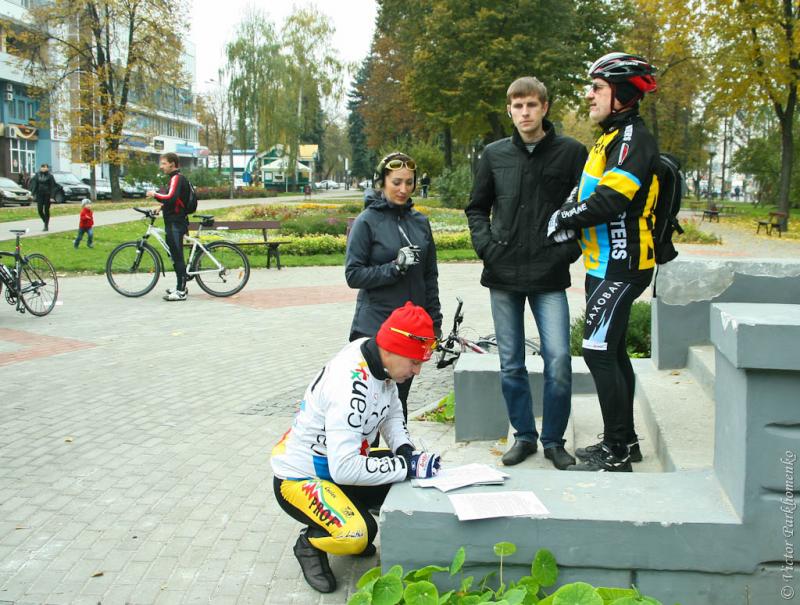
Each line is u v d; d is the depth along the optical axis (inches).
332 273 615.5
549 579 107.6
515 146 154.3
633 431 154.8
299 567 136.7
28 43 1491.1
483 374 201.2
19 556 141.0
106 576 133.9
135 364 296.0
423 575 108.9
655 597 108.9
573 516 108.5
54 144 2151.8
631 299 134.7
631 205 131.8
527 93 147.6
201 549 143.9
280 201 1772.9
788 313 108.3
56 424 220.8
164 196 437.1
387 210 160.4
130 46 1515.7
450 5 1472.7
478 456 189.9
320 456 124.8
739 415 106.7
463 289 513.3
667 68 1475.1
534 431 165.0
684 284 204.1
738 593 107.3
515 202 153.6
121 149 1713.8
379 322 158.4
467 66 1451.8
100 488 173.6
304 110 2069.4
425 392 262.5
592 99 134.3
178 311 419.5
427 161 1867.6
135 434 212.2
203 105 2331.4
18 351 317.4
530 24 1446.9
